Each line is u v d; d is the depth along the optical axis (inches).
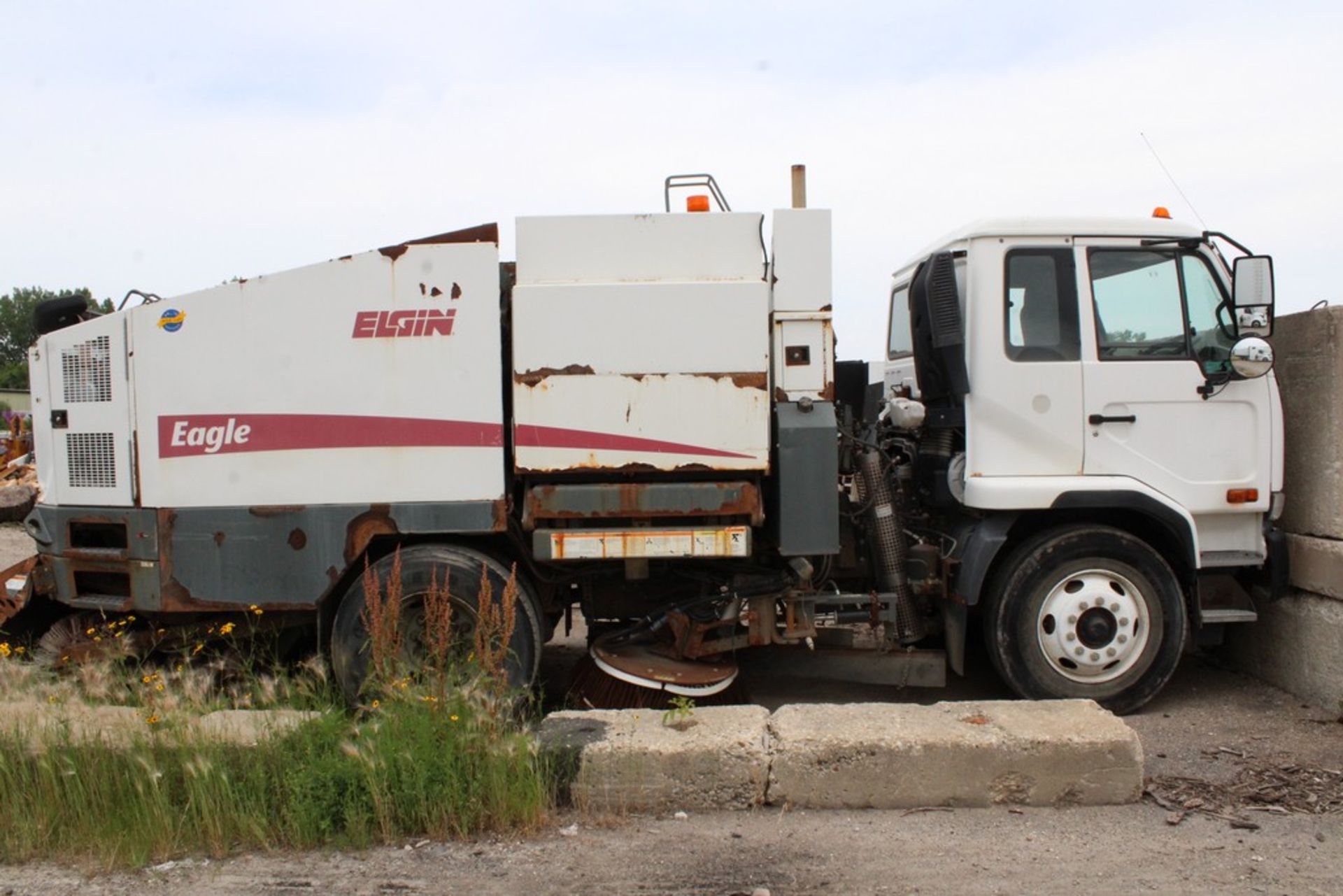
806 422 188.2
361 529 191.5
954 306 206.1
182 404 193.8
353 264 190.9
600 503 188.7
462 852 144.7
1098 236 206.8
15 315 2952.8
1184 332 209.0
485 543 200.5
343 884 135.6
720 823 153.8
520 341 187.3
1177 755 184.9
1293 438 222.2
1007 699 224.2
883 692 232.2
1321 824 153.6
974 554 203.9
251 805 149.3
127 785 152.6
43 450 205.8
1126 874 136.2
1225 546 211.6
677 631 200.2
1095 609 205.0
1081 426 205.8
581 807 157.0
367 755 151.8
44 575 207.8
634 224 190.5
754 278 190.4
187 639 201.2
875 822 153.8
